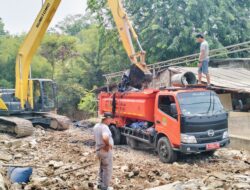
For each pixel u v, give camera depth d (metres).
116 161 12.49
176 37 28.72
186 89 12.73
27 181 9.47
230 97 18.83
